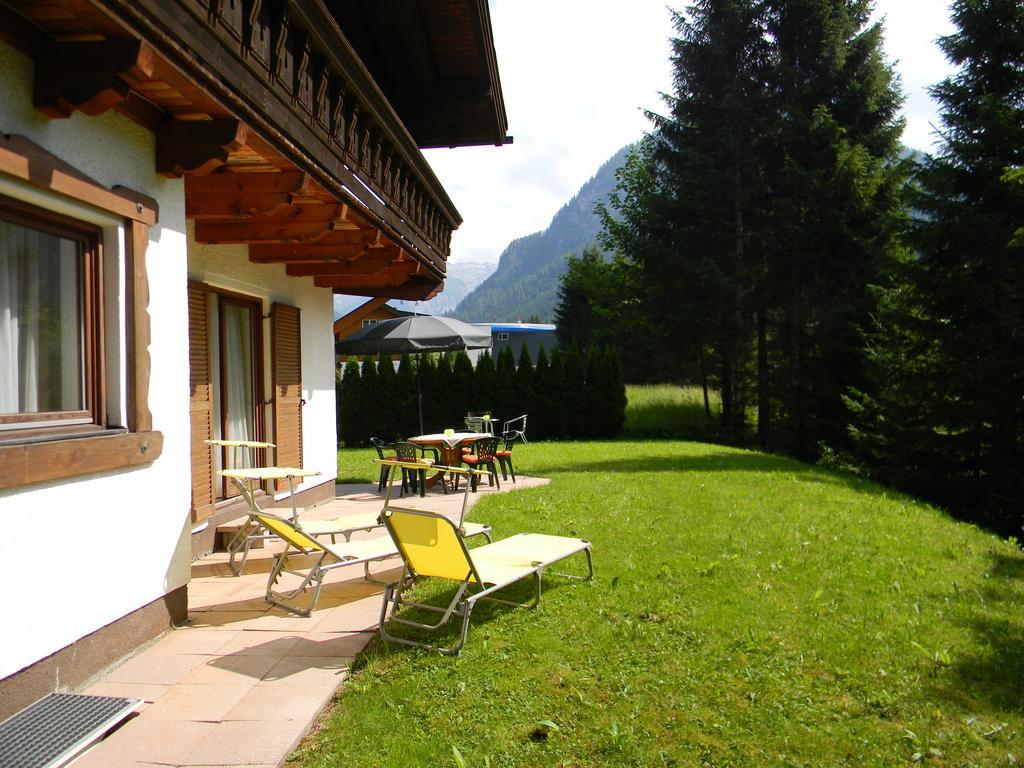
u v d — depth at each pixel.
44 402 3.57
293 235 6.25
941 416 14.62
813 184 20.45
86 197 3.55
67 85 3.22
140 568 4.09
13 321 3.39
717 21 22.59
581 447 17.31
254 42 4.04
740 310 21.44
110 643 3.81
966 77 15.02
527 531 7.14
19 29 3.11
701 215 22.34
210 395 6.55
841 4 21.59
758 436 22.00
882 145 21.83
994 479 13.93
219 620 4.64
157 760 2.87
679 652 4.02
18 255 3.43
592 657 3.93
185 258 4.61
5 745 2.89
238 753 2.92
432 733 3.15
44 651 3.32
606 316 33.62
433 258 9.66
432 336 13.28
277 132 4.46
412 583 4.84
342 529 5.70
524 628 4.36
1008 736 3.24
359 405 19.48
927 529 7.87
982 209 14.62
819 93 21.61
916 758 3.03
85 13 2.97
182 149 4.21
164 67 3.36
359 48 10.05
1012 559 6.63
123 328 3.96
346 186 5.81
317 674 3.74
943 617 4.76
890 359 16.03
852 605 4.92
